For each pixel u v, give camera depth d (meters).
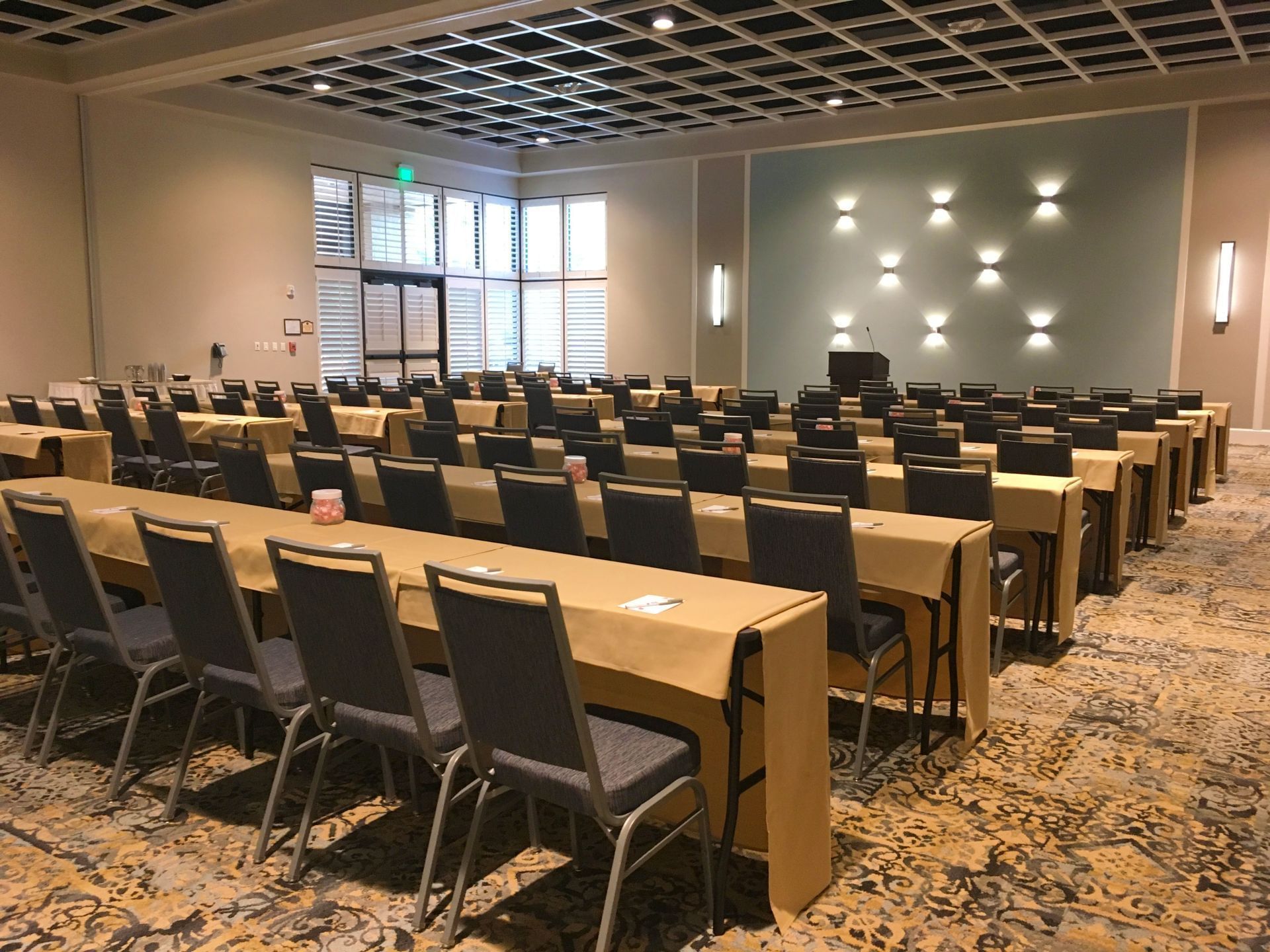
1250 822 2.70
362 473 4.56
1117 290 12.54
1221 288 11.87
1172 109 11.90
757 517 2.93
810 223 14.48
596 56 10.63
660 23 9.32
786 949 2.12
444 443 5.27
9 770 3.01
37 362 10.71
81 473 5.40
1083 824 2.69
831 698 3.64
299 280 13.36
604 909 1.99
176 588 2.51
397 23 8.46
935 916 2.25
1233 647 4.29
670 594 2.35
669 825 2.67
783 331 14.88
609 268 16.16
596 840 2.60
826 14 9.59
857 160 14.03
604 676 2.70
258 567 2.88
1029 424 7.18
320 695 2.33
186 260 12.01
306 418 6.86
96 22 9.79
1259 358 11.81
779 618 2.15
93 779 2.95
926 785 2.93
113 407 6.60
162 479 6.74
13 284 10.45
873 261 14.10
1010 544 4.61
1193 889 2.37
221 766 3.05
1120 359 12.64
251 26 9.12
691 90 12.03
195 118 11.94
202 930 2.19
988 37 10.12
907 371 14.08
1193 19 9.30
